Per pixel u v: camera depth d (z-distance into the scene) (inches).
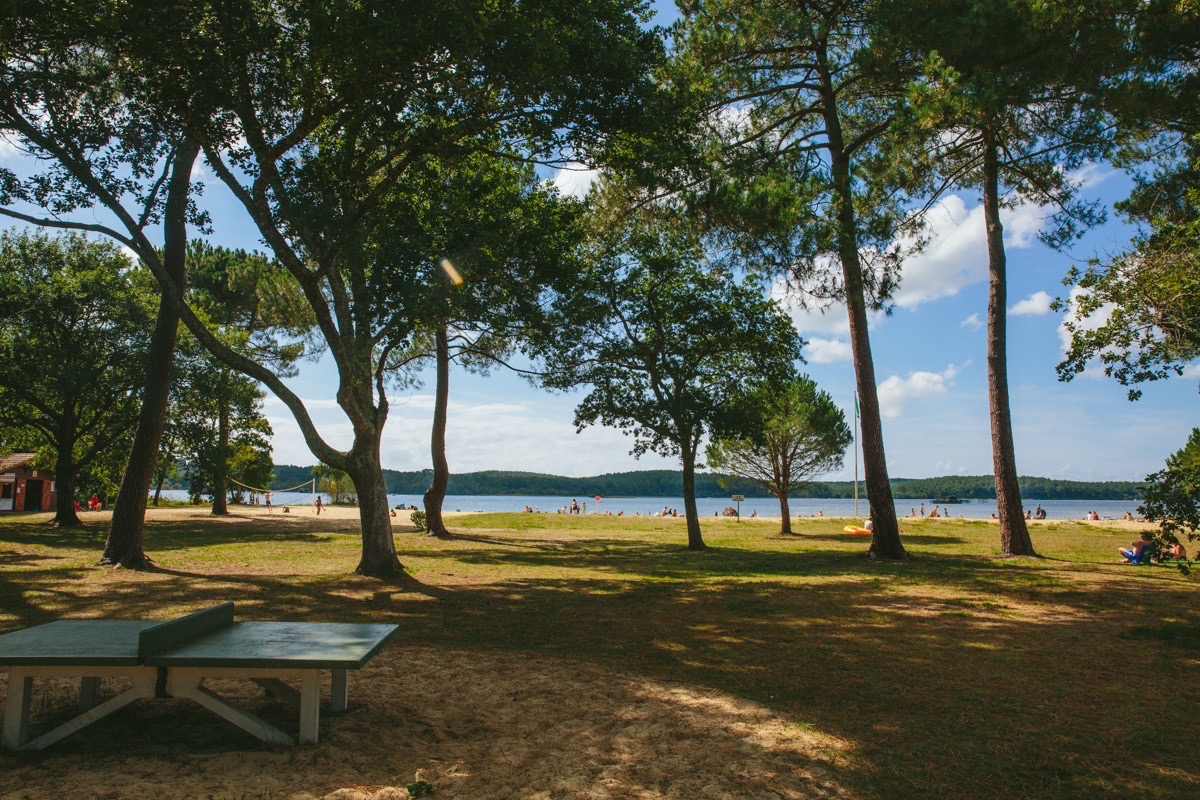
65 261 1121.4
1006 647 305.9
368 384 542.6
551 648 298.2
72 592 427.5
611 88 444.8
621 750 175.9
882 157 690.8
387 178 488.4
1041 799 152.0
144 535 917.2
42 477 1845.5
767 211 583.8
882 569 634.2
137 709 199.2
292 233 490.6
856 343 740.7
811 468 1268.5
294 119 460.8
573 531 1230.3
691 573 606.2
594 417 946.1
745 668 264.8
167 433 1091.3
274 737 171.5
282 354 1307.8
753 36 665.0
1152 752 179.8
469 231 538.9
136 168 486.0
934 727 196.9
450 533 1005.2
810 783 157.6
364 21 352.8
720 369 979.9
